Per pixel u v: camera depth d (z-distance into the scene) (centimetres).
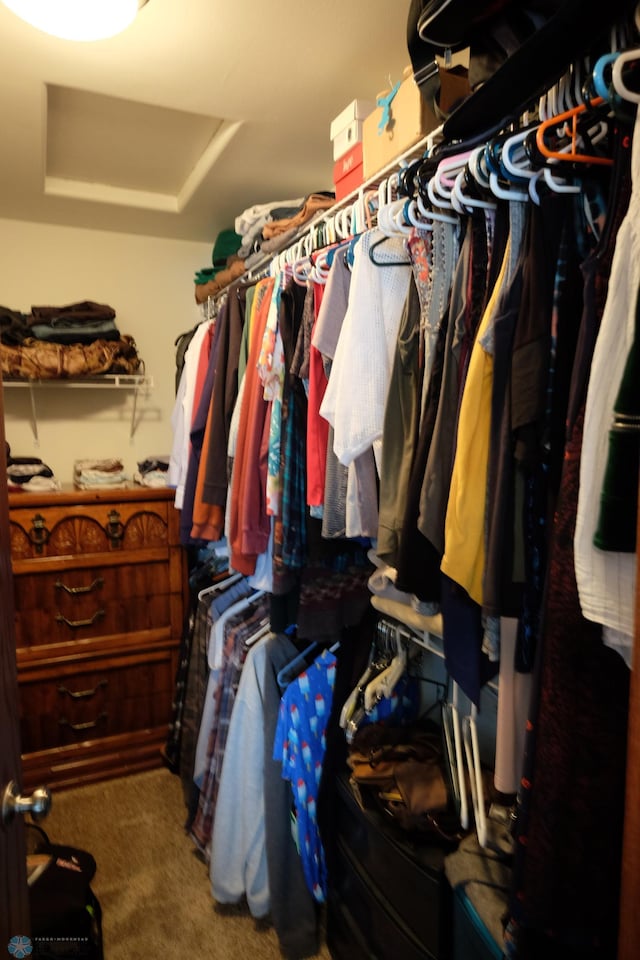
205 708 192
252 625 180
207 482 176
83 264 273
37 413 267
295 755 146
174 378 294
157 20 134
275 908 149
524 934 77
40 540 214
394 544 102
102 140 204
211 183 223
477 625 93
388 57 149
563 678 67
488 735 134
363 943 127
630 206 59
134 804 210
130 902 165
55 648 219
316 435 130
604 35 69
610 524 58
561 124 73
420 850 110
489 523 83
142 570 231
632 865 54
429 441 95
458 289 92
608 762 65
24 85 157
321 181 222
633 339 57
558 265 77
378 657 148
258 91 163
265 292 161
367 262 111
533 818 70
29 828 165
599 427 61
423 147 113
